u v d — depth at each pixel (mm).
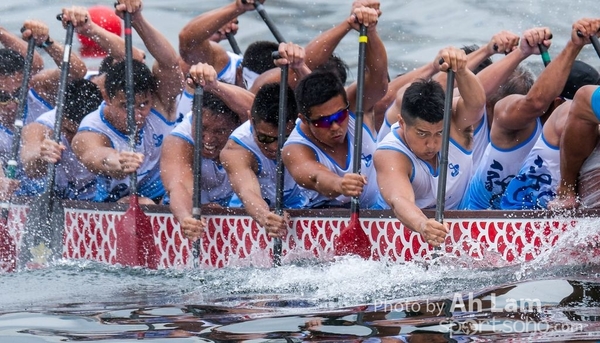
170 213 22312
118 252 22719
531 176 20984
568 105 20344
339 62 23375
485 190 21984
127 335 15062
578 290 16438
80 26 25188
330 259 20500
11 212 24422
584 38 19875
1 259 23766
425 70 24141
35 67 28484
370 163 21453
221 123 22125
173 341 14555
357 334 14438
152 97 24141
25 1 43125
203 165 22703
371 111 21828
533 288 16750
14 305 17969
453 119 20234
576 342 13445
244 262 21562
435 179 20156
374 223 20141
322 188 20203
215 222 21875
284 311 16328
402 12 42406
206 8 43844
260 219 20734
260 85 23703
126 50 23156
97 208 23250
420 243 19609
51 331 15523
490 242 19375
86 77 28297
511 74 22562
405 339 14047
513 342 13594
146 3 44688
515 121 20734
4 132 26328
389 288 17844
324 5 43844
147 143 24406
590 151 19422
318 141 20734
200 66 21359
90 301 18125
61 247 23875
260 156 21516
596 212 19016
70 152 25031
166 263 22516
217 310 16688
